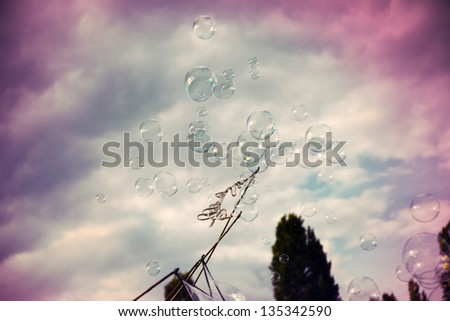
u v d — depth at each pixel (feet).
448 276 11.55
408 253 11.83
